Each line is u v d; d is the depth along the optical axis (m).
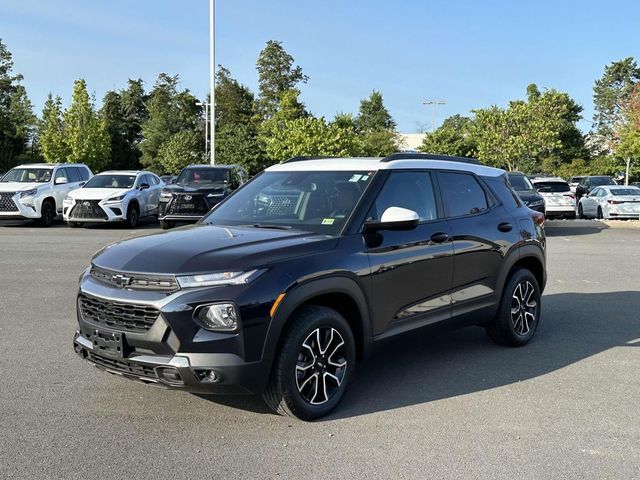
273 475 3.62
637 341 6.62
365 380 5.34
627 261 12.50
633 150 35.34
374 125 96.25
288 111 55.41
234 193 5.82
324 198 5.11
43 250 13.35
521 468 3.73
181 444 4.02
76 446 3.97
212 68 28.42
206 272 3.99
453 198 5.75
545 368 5.69
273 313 4.06
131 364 4.06
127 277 4.11
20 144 57.22
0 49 63.44
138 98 88.69
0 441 4.02
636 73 83.12
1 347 6.12
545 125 46.66
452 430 4.29
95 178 20.55
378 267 4.76
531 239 6.41
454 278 5.51
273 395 4.25
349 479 3.58
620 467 3.76
